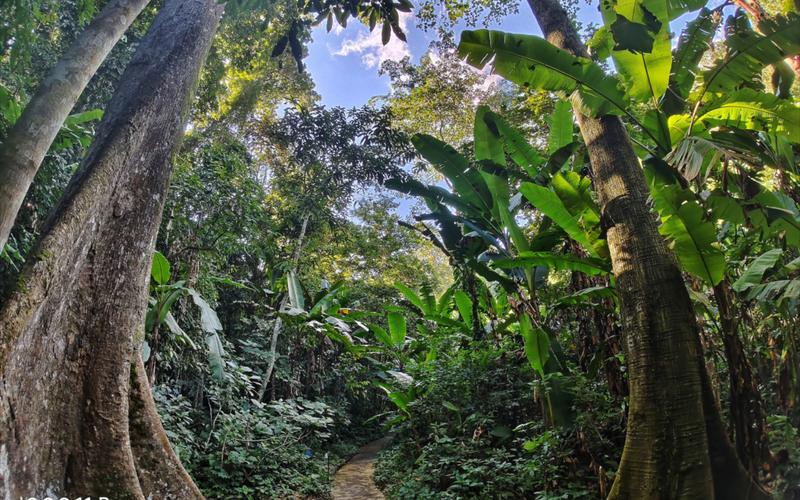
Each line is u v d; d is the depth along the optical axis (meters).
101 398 2.63
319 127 9.73
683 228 2.79
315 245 11.30
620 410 3.79
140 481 2.79
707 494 2.40
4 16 3.81
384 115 10.04
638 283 3.09
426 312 7.80
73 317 2.66
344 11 3.78
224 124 11.20
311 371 10.23
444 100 11.90
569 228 4.16
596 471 3.58
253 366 8.61
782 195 3.31
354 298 12.97
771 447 2.72
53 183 4.46
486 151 5.27
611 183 3.61
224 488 5.13
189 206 6.84
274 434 6.40
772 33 3.03
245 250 8.20
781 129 3.26
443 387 5.86
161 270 5.03
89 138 4.53
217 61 9.79
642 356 2.89
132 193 3.22
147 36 4.13
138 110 3.49
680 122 3.69
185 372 6.88
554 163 4.82
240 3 3.83
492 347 5.75
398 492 5.34
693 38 3.71
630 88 3.51
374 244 14.34
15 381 2.18
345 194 10.68
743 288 3.11
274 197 10.91
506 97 11.96
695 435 2.54
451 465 5.00
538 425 4.29
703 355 2.83
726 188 3.08
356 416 12.65
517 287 4.82
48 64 6.00
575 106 4.16
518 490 4.03
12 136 2.32
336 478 7.40
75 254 2.72
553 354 4.46
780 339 3.29
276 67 11.59
